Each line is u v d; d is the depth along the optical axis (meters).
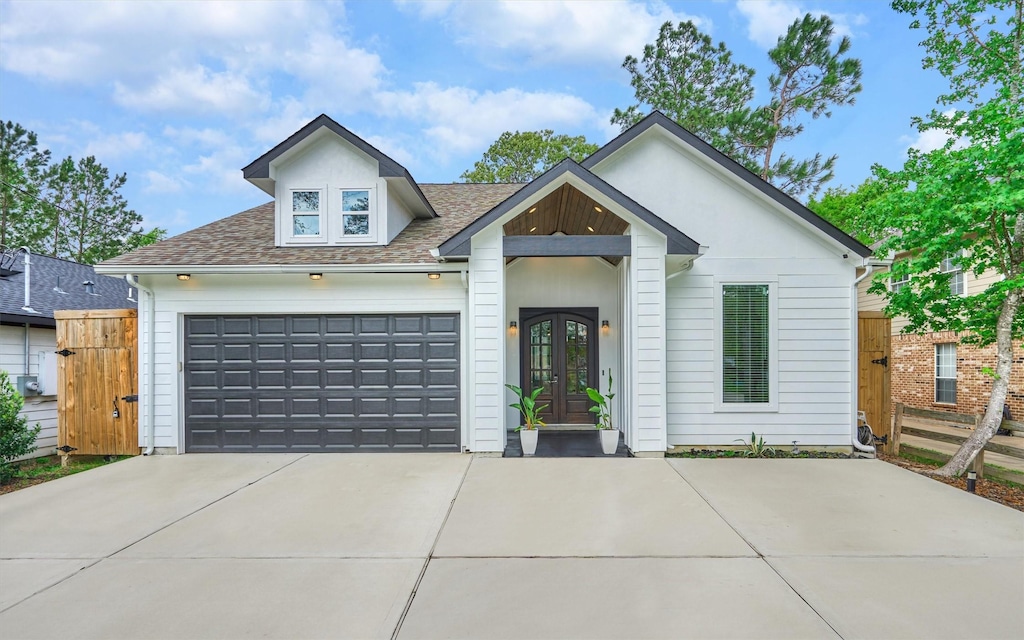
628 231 7.83
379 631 2.96
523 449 7.75
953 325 7.17
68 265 13.09
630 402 7.79
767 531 4.53
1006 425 6.58
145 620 3.10
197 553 4.11
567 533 4.51
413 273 7.85
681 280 8.41
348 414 7.95
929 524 4.70
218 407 7.97
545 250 7.64
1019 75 8.15
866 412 8.67
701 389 8.34
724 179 8.46
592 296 9.85
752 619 3.06
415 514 5.03
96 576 3.71
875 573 3.69
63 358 8.03
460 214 10.52
